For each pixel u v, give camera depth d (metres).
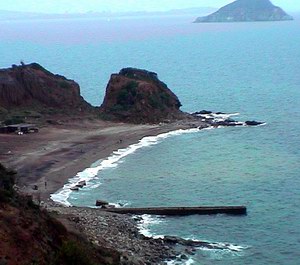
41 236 46.88
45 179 97.00
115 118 147.62
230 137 129.62
